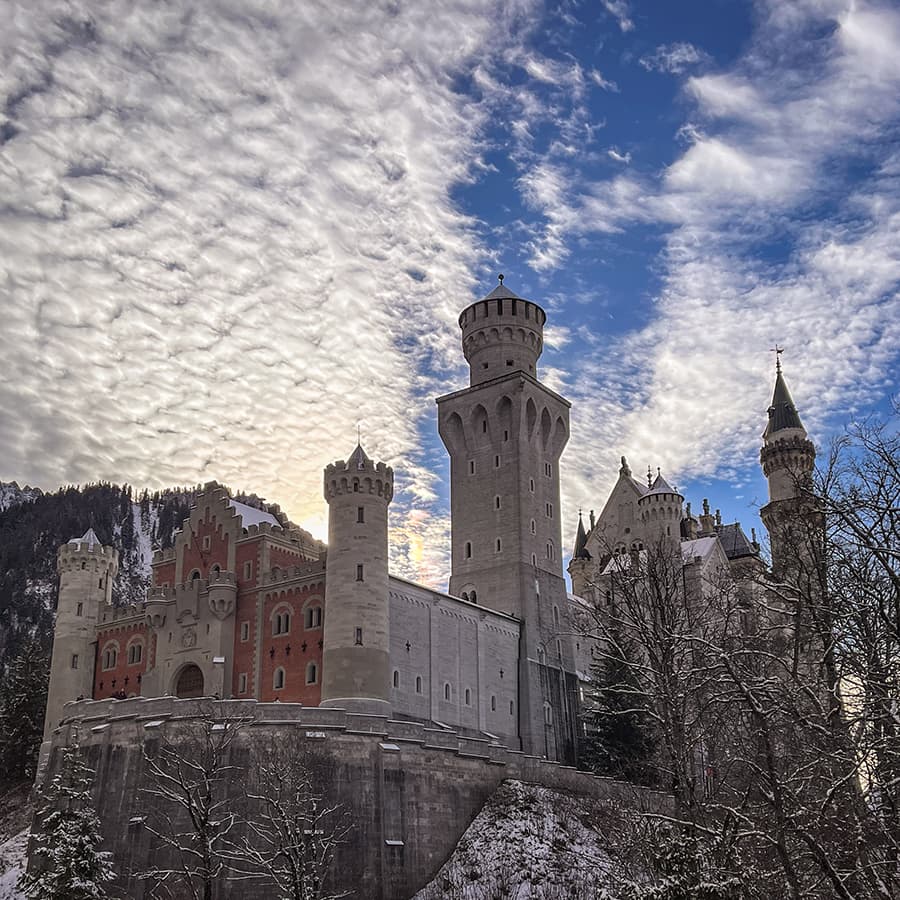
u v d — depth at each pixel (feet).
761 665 118.42
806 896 82.02
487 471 355.36
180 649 284.82
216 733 195.11
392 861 205.46
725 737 135.74
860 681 96.07
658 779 254.06
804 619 99.45
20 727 333.01
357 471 258.37
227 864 187.73
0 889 234.79
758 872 93.30
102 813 204.23
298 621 266.77
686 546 399.65
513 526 342.64
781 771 101.50
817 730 82.99
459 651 295.28
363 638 247.29
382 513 260.62
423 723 266.16
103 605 321.11
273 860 168.04
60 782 185.37
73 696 310.65
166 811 195.93
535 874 205.77
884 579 95.96
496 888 204.03
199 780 191.62
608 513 448.24
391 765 213.66
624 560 266.16
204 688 273.33
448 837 221.66
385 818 208.13
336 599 250.57
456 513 358.02
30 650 350.64
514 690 318.86
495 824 224.33
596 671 298.97
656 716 131.85
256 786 196.65
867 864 81.56
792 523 113.39
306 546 298.97
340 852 199.11
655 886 100.48
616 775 267.39
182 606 286.66
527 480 350.02
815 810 82.58
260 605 276.00
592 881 198.08
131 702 215.72
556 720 325.83
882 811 84.38
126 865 194.18
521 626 328.90
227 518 293.64
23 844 270.05
